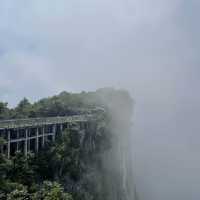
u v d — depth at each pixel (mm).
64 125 77562
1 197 48875
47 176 63375
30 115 86500
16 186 52469
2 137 59969
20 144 65875
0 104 81188
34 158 63094
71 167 70250
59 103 100125
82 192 71312
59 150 68062
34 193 53344
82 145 81250
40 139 70562
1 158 56062
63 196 55312
